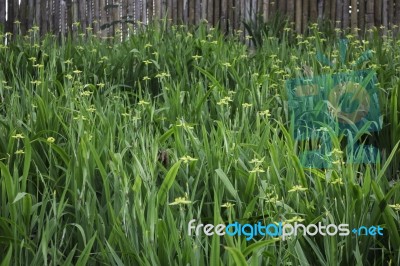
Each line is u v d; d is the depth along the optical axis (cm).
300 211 303
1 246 289
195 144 356
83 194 306
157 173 329
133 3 1047
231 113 478
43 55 592
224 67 558
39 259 269
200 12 1051
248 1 1042
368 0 1028
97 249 287
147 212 278
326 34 812
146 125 436
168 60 591
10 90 528
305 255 288
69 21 1041
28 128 393
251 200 317
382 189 330
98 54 632
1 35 679
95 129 371
